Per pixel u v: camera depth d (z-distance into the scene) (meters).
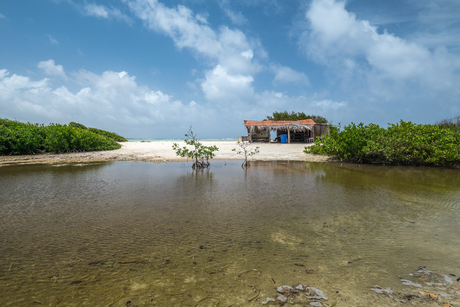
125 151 17.67
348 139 12.81
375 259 3.04
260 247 3.36
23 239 3.63
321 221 4.34
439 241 3.53
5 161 12.80
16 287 2.50
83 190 6.67
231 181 7.95
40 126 18.59
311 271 2.78
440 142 11.84
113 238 3.65
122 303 2.25
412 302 2.26
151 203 5.46
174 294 2.38
